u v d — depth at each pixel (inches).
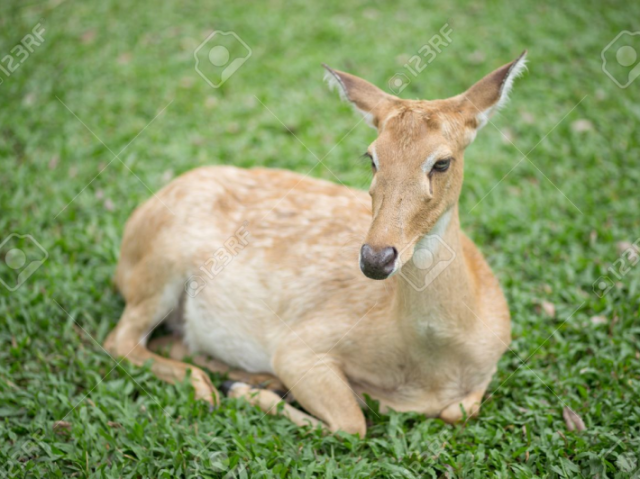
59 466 165.0
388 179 149.8
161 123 297.9
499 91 161.0
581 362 194.1
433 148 149.5
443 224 159.0
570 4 364.5
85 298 222.1
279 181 212.8
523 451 166.6
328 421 176.9
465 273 165.6
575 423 176.2
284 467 159.6
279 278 193.9
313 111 303.6
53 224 249.4
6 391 185.8
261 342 195.2
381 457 166.9
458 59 333.1
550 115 295.1
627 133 281.0
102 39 347.6
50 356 201.6
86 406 181.9
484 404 184.7
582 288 221.0
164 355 207.8
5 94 307.4
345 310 183.0
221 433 174.9
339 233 194.1
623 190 256.1
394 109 159.0
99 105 306.5
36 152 280.5
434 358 173.6
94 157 278.5
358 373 183.6
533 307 218.2
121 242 237.3
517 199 255.8
